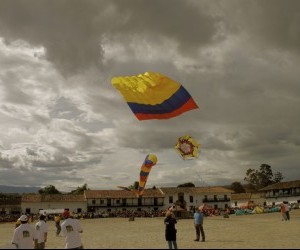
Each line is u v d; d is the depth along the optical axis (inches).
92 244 779.4
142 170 1843.0
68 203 3683.6
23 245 400.8
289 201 3941.9
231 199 4370.1
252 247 633.0
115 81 401.1
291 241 722.8
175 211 2272.4
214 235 933.8
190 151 1005.8
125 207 3833.7
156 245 725.3
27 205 3565.5
